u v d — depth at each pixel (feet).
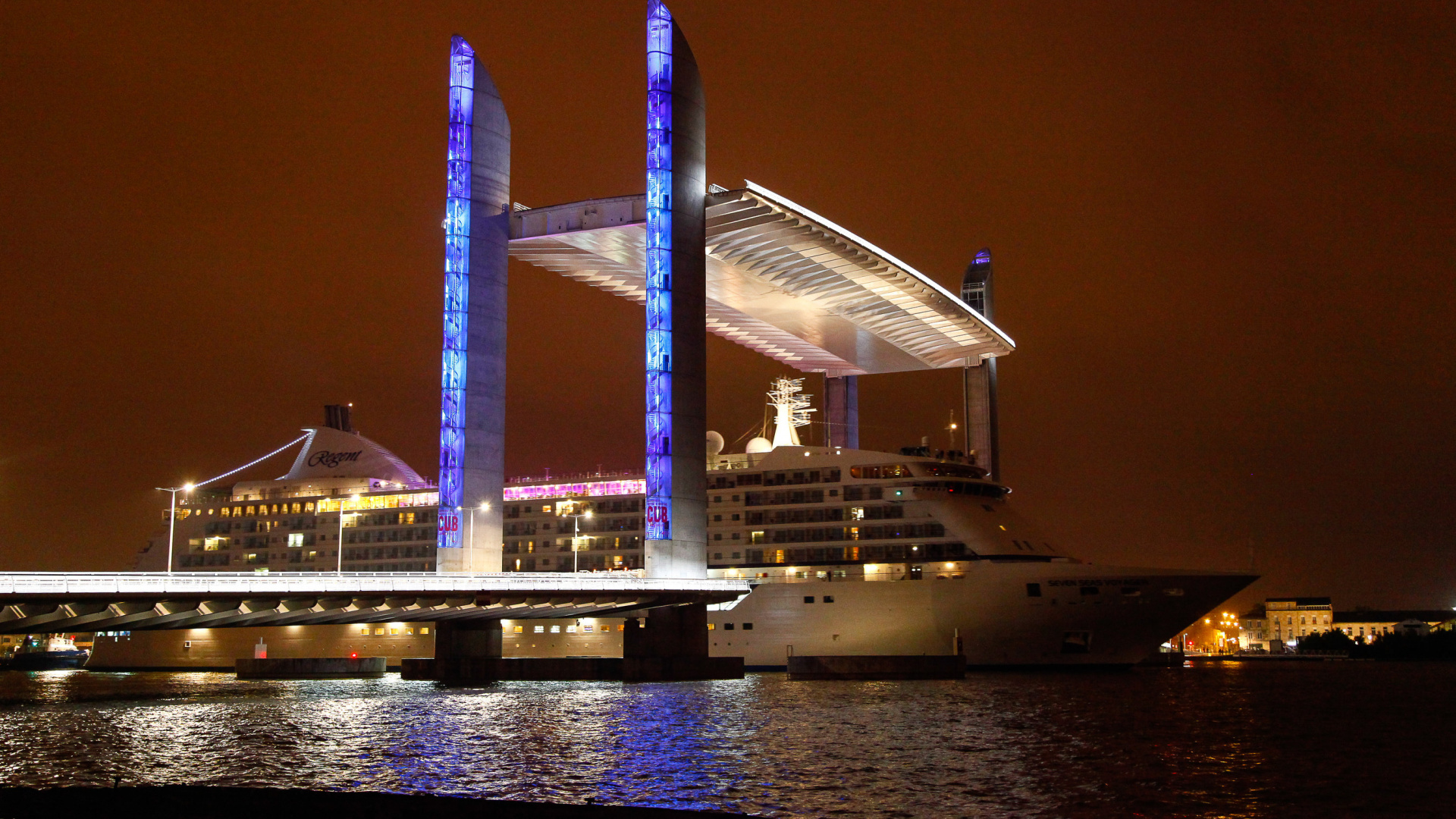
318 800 122.52
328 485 393.50
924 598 293.64
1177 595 285.23
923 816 122.42
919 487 302.25
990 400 410.93
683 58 303.89
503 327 320.50
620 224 309.22
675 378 291.79
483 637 310.45
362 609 232.73
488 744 168.14
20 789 128.36
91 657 425.69
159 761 154.92
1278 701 239.30
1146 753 159.02
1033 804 127.85
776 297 347.36
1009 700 227.20
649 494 286.25
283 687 287.28
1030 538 305.94
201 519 406.21
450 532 303.48
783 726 185.06
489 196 323.16
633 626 296.92
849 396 435.12
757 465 319.06
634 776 142.51
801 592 304.50
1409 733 182.80
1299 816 123.13
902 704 217.97
